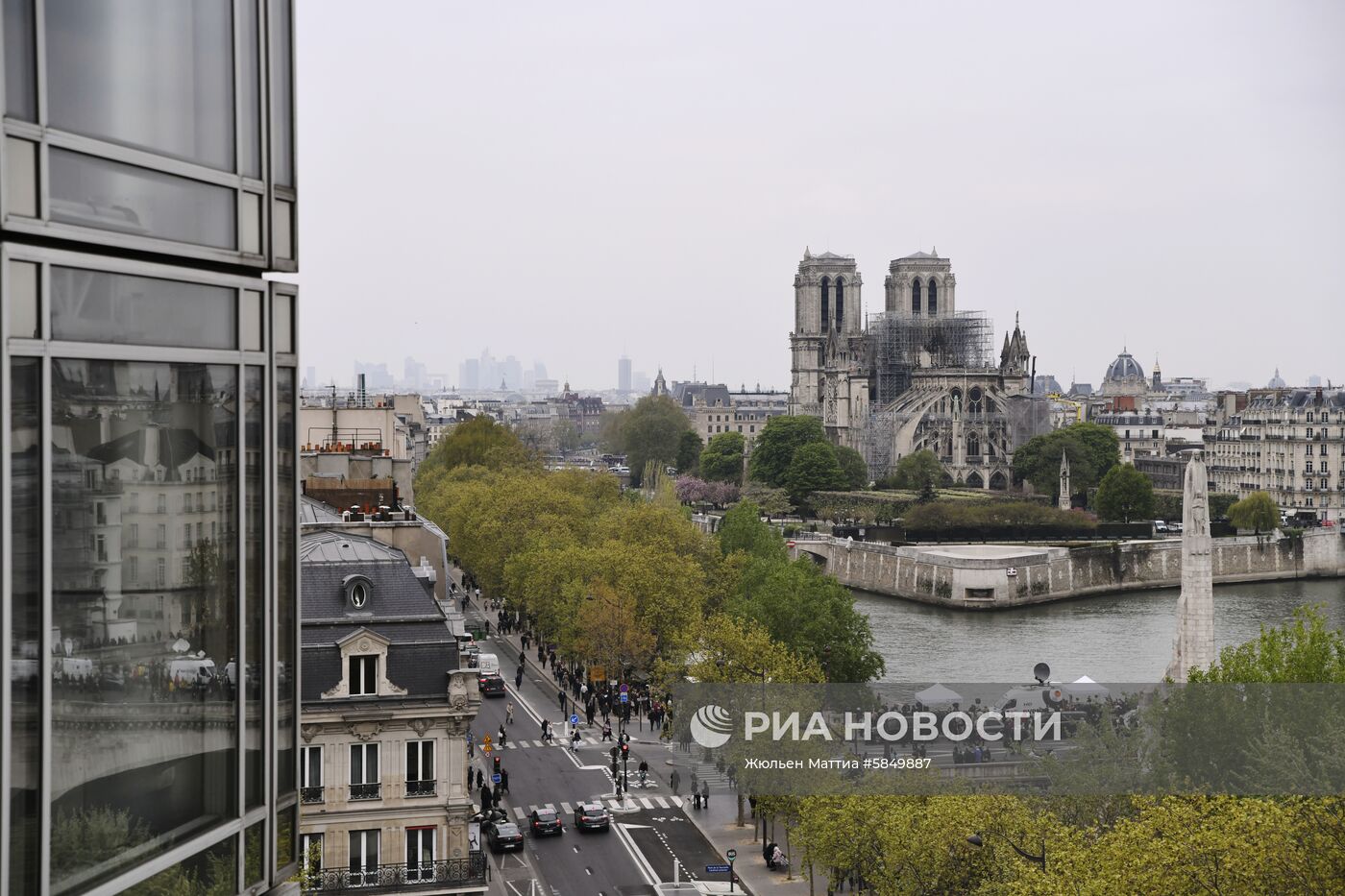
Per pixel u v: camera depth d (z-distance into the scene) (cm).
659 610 19700
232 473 2766
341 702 8819
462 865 8919
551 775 15038
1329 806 7812
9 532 2217
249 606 2828
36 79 2272
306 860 8412
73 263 2358
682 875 11712
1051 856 8094
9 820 2214
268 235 2867
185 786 2631
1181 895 7400
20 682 2241
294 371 3002
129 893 2467
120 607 2466
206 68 2667
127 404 2483
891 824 9262
